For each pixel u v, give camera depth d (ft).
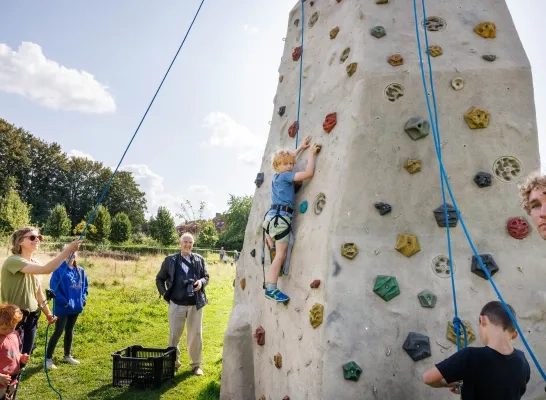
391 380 11.08
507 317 7.65
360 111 12.90
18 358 13.84
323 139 14.11
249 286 16.84
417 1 14.39
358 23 14.33
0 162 217.15
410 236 12.15
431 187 12.51
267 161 17.52
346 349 11.26
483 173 12.48
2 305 13.41
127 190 260.62
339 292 11.74
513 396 7.23
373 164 12.60
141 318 32.65
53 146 246.27
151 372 19.22
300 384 12.10
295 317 13.15
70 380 20.06
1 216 97.96
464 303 11.73
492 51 13.43
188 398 18.11
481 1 14.44
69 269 21.98
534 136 12.73
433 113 12.84
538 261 12.08
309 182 14.10
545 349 11.39
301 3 18.70
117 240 123.95
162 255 102.27
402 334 11.46
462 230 12.29
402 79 13.06
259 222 16.79
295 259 13.64
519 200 12.41
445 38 13.67
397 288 11.72
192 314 21.22
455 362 7.55
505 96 12.96
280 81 18.37
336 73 14.70
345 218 12.32
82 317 31.30
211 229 157.48
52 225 130.00
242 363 15.84
